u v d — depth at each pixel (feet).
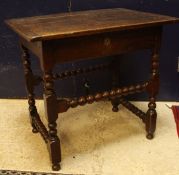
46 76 3.63
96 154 4.50
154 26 4.05
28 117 5.66
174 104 6.07
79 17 4.39
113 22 3.87
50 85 3.72
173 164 4.24
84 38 3.64
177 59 5.83
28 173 4.14
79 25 3.73
